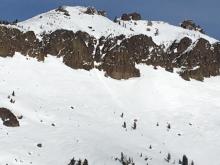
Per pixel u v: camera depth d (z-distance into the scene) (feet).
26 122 499.51
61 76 624.18
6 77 575.38
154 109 600.39
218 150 529.45
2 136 463.42
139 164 454.81
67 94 586.04
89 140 486.38
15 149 443.73
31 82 584.40
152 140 526.16
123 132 529.04
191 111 607.37
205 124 581.94
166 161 485.15
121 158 452.35
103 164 440.45
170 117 586.86
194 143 538.06
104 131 520.01
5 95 531.09
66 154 451.94
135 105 603.67
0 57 610.65
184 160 483.92
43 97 563.48
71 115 537.65
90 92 606.96
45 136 481.05
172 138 541.34
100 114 561.02
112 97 610.24
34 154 444.96
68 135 490.08
